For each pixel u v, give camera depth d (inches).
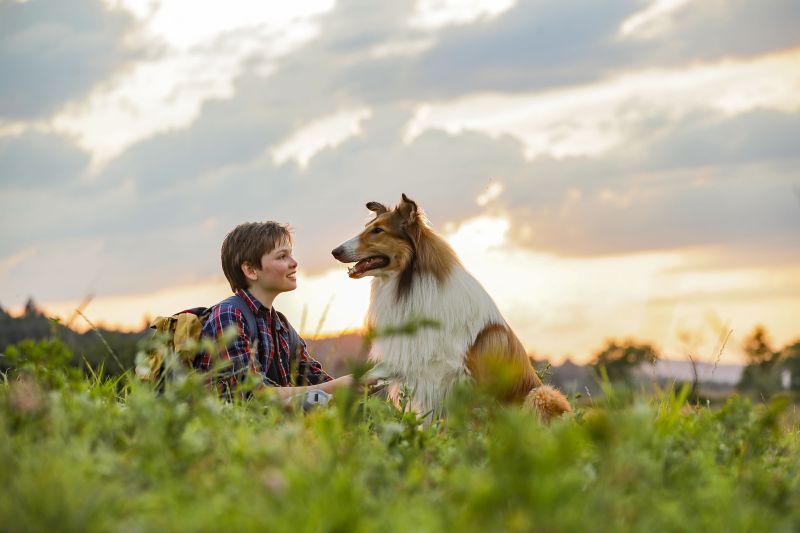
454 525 106.9
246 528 104.1
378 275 278.7
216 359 163.3
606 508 113.0
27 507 108.4
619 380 165.8
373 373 259.8
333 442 134.6
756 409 162.6
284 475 118.1
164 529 105.6
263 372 236.7
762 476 140.8
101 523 107.1
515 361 261.0
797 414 201.8
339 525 105.4
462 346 259.8
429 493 126.9
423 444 155.3
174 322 226.7
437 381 259.9
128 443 140.5
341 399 145.8
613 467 123.6
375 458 136.9
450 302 263.1
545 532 101.0
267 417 173.3
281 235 247.8
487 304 268.1
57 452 129.0
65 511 107.6
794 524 121.3
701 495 125.6
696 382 193.5
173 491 117.3
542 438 134.2
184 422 137.3
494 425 150.0
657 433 150.5
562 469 122.6
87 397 154.6
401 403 207.5
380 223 279.0
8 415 145.3
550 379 272.2
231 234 248.8
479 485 108.3
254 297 243.6
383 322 274.2
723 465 148.5
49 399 147.9
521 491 104.3
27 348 156.8
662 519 115.4
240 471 123.6
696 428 161.9
